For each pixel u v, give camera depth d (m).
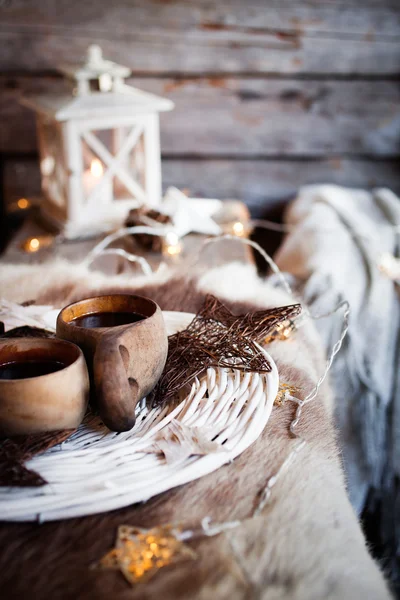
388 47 1.54
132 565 0.43
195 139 1.54
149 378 0.58
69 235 1.17
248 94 1.53
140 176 1.25
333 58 1.52
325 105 1.56
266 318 0.69
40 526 0.47
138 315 0.63
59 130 1.12
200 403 0.59
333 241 1.25
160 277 0.96
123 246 1.14
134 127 1.16
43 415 0.52
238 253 1.11
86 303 0.63
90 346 0.55
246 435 0.54
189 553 0.44
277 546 0.45
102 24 1.41
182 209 1.16
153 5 1.41
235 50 1.48
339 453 0.59
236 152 1.57
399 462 1.11
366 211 1.45
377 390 1.12
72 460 0.52
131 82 1.47
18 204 1.45
